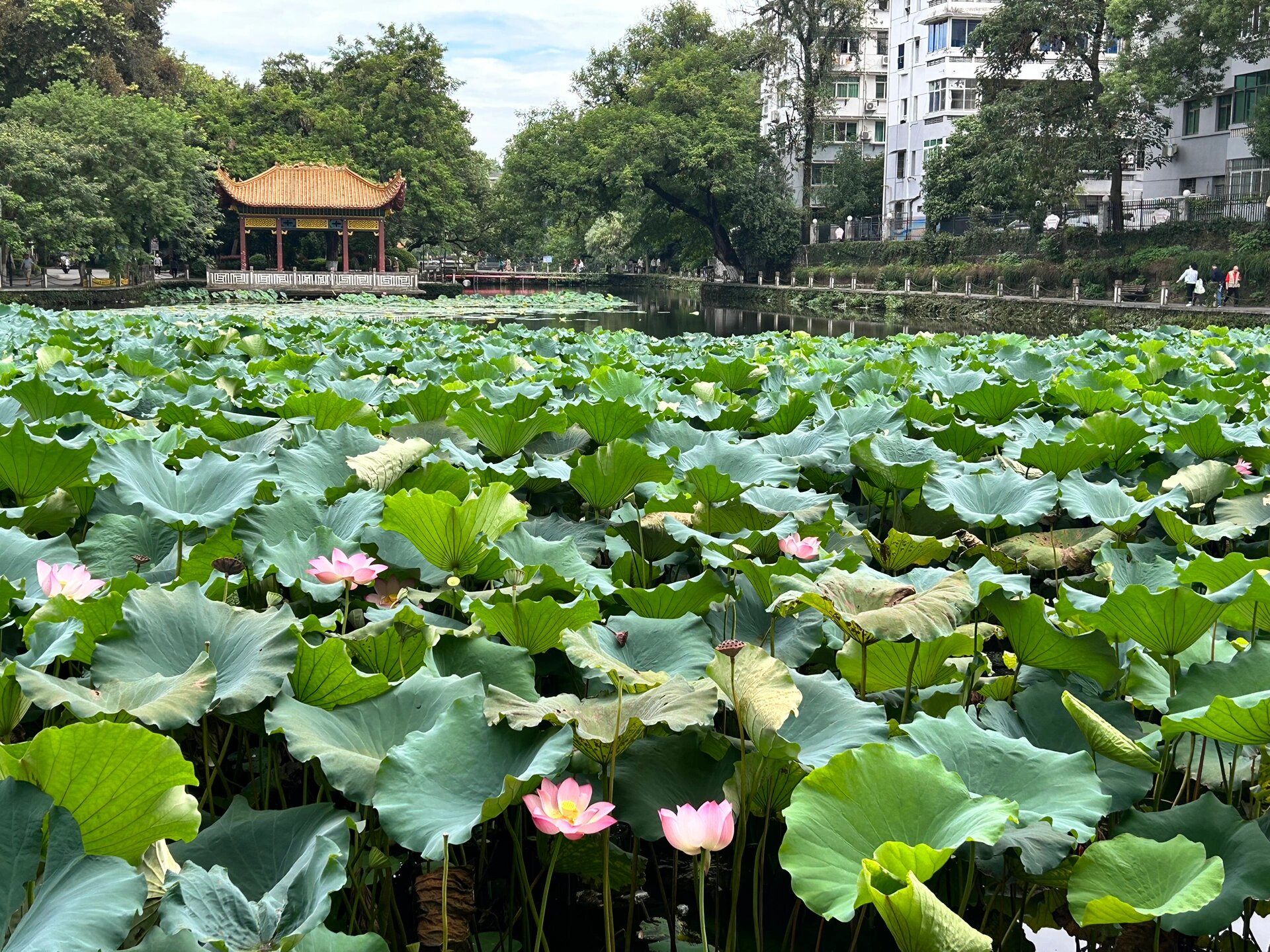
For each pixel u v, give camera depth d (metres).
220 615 2.54
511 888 2.65
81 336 11.23
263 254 53.03
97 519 3.56
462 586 3.38
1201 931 1.96
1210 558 2.82
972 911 2.54
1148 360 9.40
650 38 49.31
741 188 45.12
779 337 13.04
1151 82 31.50
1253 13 29.94
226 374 7.17
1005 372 8.33
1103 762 2.46
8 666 2.11
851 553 3.14
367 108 50.31
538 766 2.01
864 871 1.75
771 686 2.23
